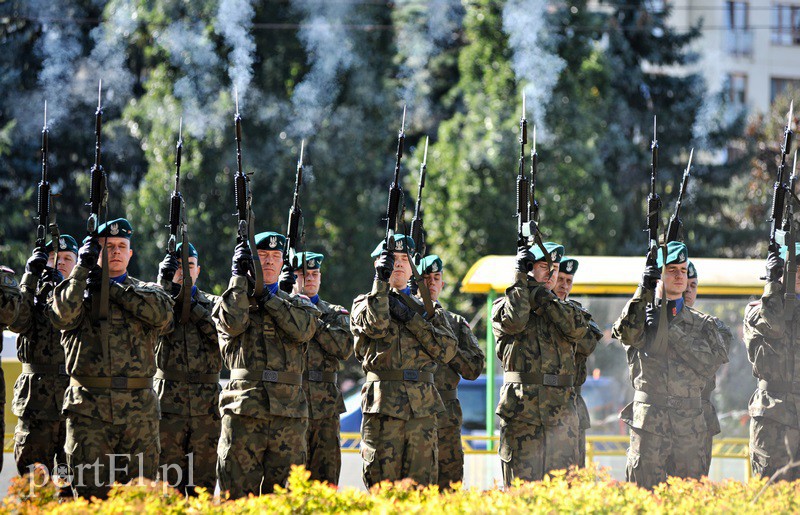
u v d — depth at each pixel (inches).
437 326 1164.5
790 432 1246.9
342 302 3181.6
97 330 1041.5
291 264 1211.2
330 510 941.2
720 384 1870.1
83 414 1029.8
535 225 1189.7
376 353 1134.4
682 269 1238.3
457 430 1272.1
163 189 2977.4
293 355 1098.1
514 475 1163.9
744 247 3727.9
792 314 1257.4
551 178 3046.3
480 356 1288.1
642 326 1190.9
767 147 3732.8
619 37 3570.4
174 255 1202.0
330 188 3157.0
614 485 1051.9
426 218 3149.6
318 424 1263.5
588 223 3068.4
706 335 1237.1
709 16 4662.9
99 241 1076.5
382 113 3304.6
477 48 3107.8
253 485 1073.5
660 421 1199.6
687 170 1270.9
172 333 1214.3
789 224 1283.2
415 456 1128.2
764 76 4763.8
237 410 1071.0
